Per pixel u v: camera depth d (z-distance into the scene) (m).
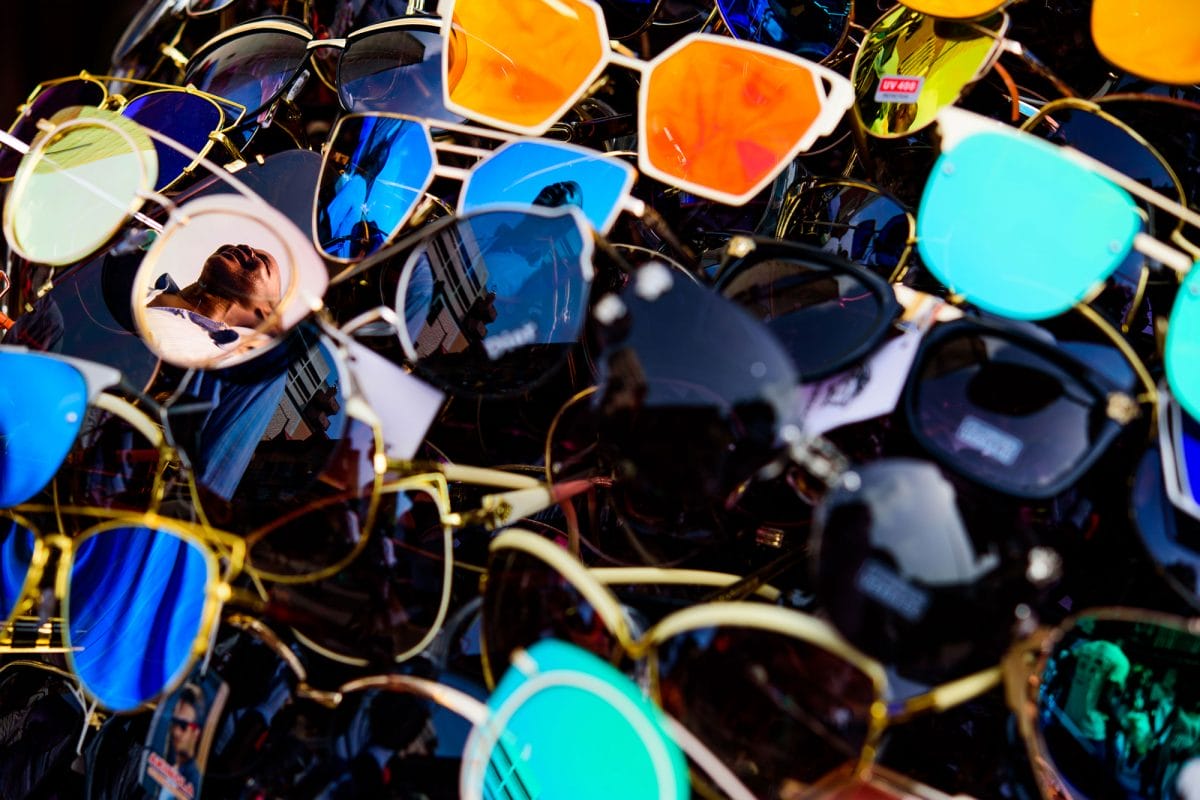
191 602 0.75
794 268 0.76
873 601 0.58
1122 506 0.72
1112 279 0.80
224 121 1.02
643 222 0.88
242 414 0.83
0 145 1.07
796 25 1.00
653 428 0.66
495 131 0.94
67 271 0.94
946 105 0.89
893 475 0.60
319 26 1.14
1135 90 0.93
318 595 0.75
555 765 0.63
